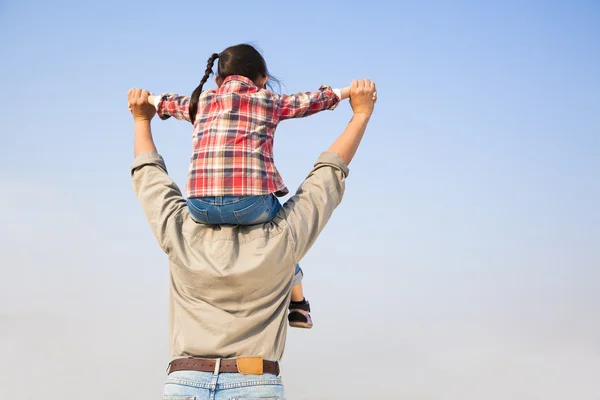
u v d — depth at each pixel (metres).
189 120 2.82
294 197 2.61
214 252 2.42
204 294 2.41
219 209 2.43
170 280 2.56
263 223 2.50
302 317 3.16
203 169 2.49
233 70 2.73
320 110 2.77
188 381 2.33
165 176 2.73
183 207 2.61
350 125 2.80
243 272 2.36
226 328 2.36
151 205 2.62
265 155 2.55
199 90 2.75
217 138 2.53
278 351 2.44
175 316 2.49
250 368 2.34
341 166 2.66
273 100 2.65
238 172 2.46
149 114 3.01
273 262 2.41
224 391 2.31
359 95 2.81
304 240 2.50
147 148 2.87
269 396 2.32
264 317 2.40
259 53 2.82
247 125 2.55
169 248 2.48
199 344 2.36
